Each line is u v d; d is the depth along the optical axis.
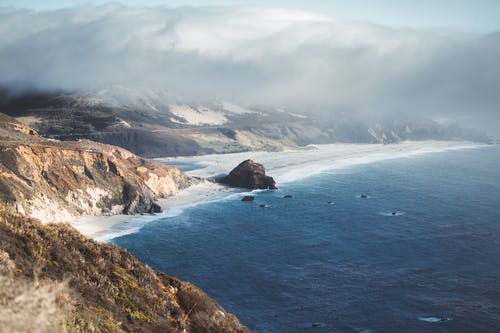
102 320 16.44
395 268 93.25
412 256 101.31
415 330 66.38
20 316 10.30
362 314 71.62
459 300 76.56
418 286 83.06
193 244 111.62
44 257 18.11
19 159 123.00
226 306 75.00
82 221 126.69
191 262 98.06
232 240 115.75
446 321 68.88
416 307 73.94
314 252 105.12
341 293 80.19
